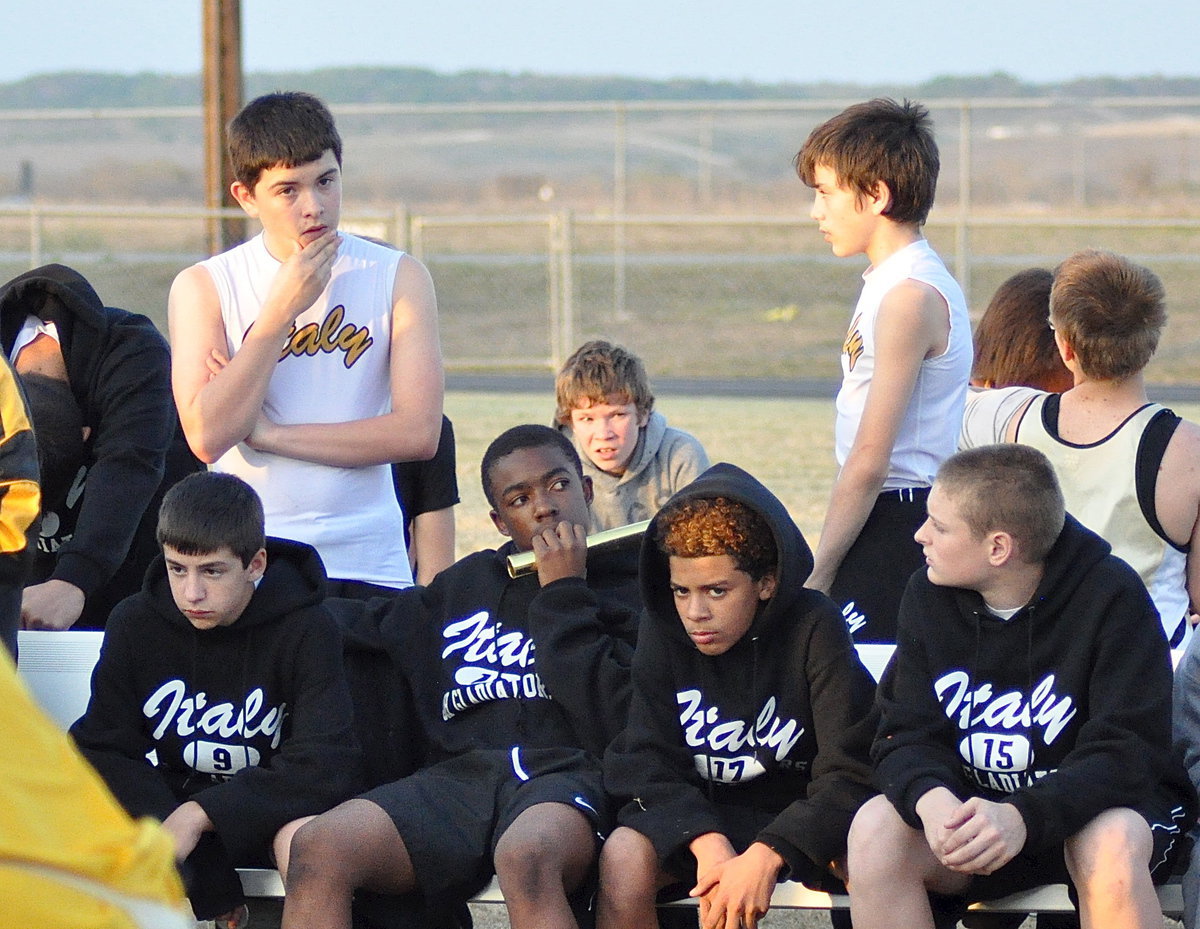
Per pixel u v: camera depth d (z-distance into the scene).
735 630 12.12
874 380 14.27
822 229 15.08
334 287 14.56
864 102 14.88
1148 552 13.98
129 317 15.20
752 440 44.84
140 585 16.03
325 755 12.41
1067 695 11.67
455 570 14.08
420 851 11.86
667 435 17.52
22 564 11.64
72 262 81.06
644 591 12.44
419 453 14.56
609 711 12.86
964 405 14.97
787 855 11.55
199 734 12.73
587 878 12.19
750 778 12.47
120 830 6.85
